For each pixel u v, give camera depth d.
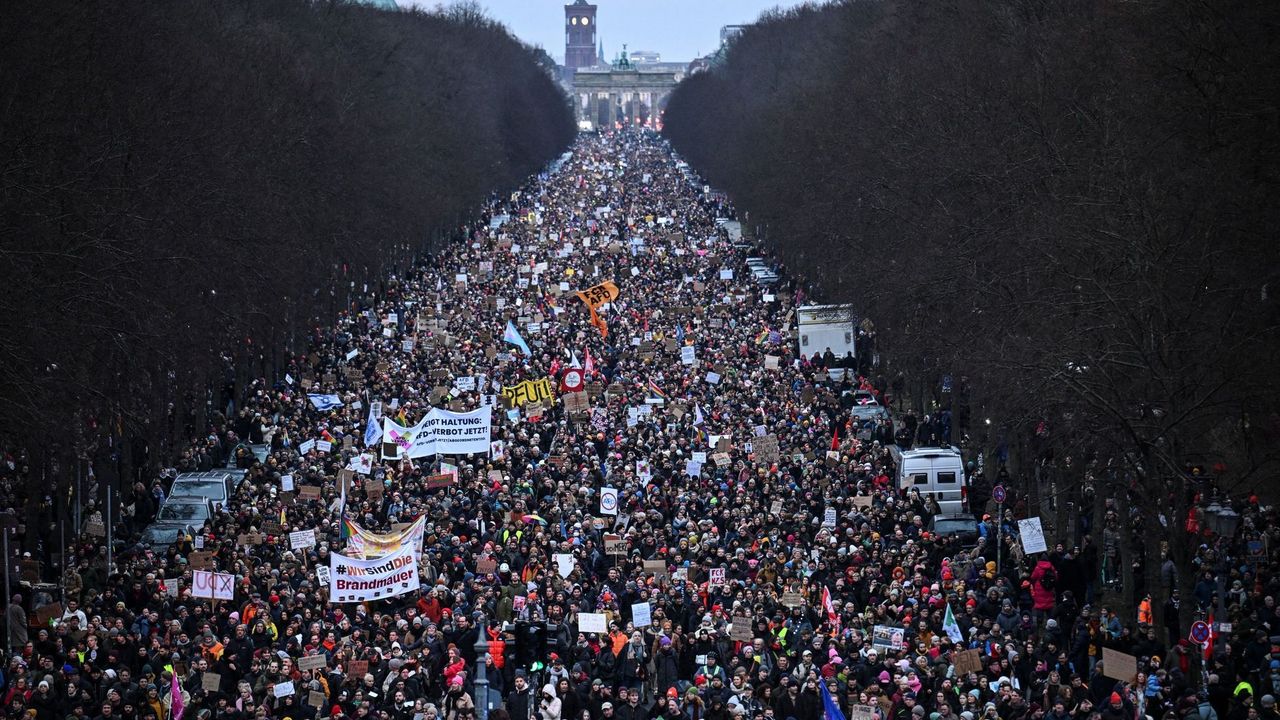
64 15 80.44
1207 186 62.72
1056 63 85.12
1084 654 48.72
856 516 65.00
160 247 77.94
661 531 62.59
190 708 45.97
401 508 65.50
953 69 103.06
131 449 78.44
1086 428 55.62
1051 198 72.69
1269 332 57.47
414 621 50.62
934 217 90.69
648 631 50.00
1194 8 69.50
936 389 89.62
